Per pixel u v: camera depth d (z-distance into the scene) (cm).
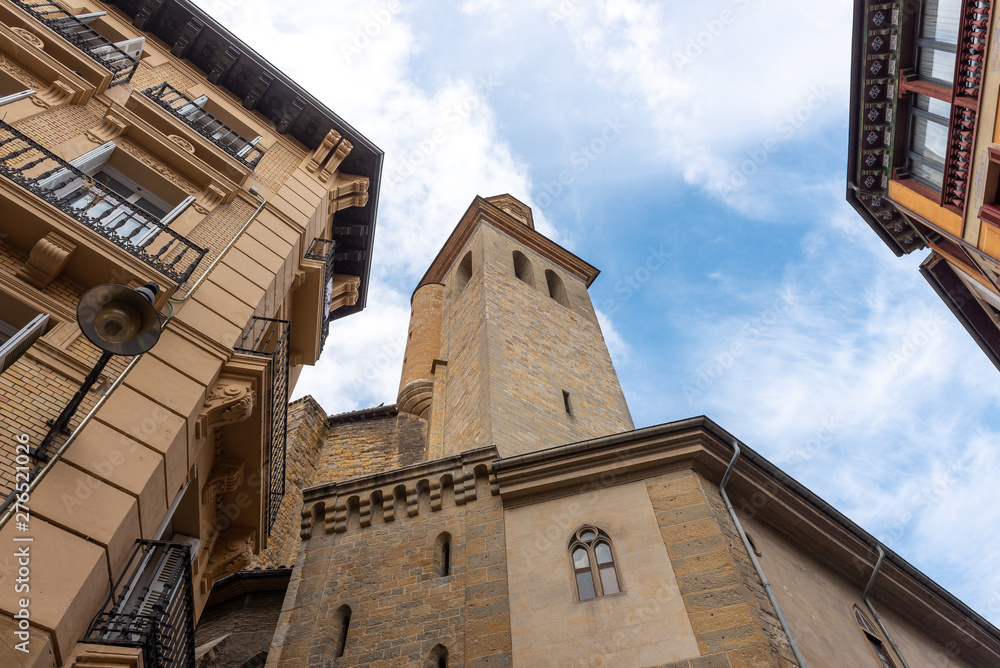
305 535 1612
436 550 1491
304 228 1664
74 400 883
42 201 1042
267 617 1808
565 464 1526
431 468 1659
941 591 1756
